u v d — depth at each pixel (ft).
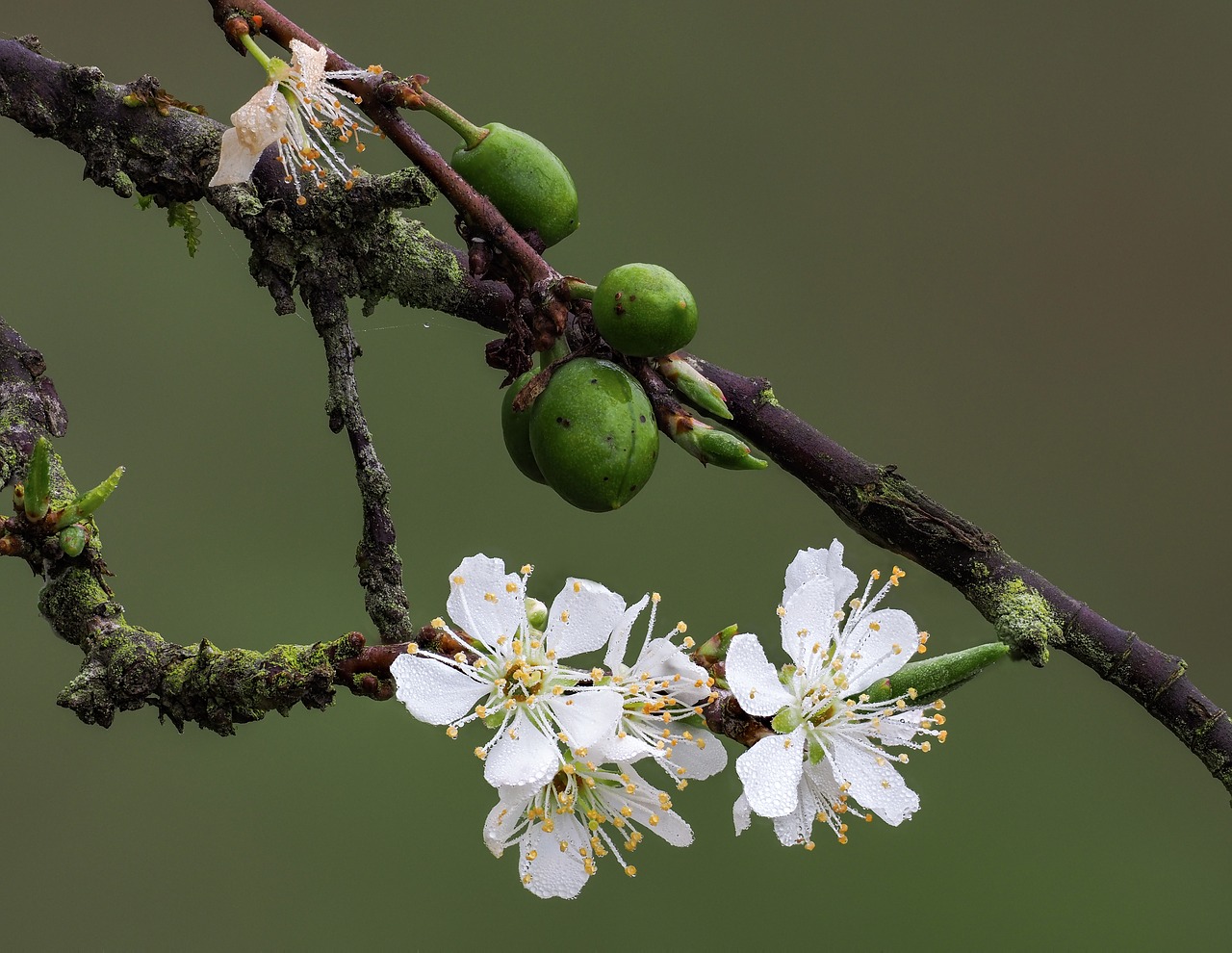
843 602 3.28
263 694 3.24
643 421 3.31
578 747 3.23
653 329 3.29
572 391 3.30
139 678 3.26
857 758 3.27
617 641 3.25
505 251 3.33
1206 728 3.32
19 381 3.32
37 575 3.28
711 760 3.26
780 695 3.26
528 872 3.25
